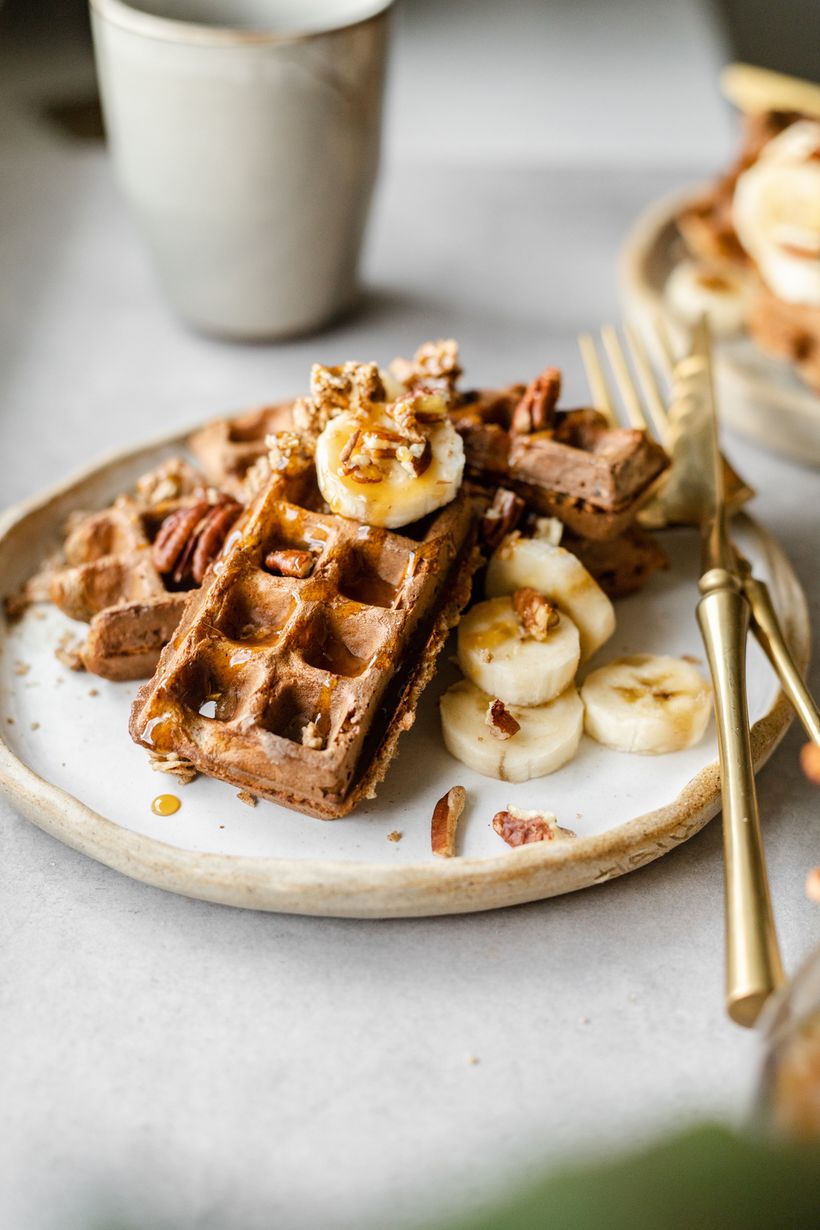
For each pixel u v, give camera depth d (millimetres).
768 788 477
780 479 600
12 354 666
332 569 459
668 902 443
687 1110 400
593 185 807
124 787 456
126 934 437
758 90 719
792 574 518
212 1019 419
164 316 695
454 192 797
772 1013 351
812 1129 270
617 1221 224
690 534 543
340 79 595
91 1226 376
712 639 473
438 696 482
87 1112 402
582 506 495
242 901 430
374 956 432
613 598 519
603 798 454
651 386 584
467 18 1089
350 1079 407
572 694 474
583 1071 408
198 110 590
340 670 453
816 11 1134
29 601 511
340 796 433
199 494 518
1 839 459
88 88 865
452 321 691
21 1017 419
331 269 653
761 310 626
